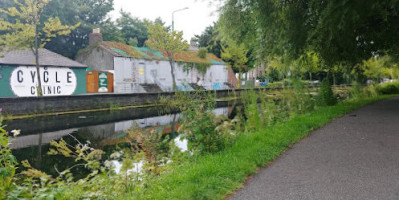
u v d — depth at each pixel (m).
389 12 9.80
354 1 8.90
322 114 10.05
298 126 7.93
